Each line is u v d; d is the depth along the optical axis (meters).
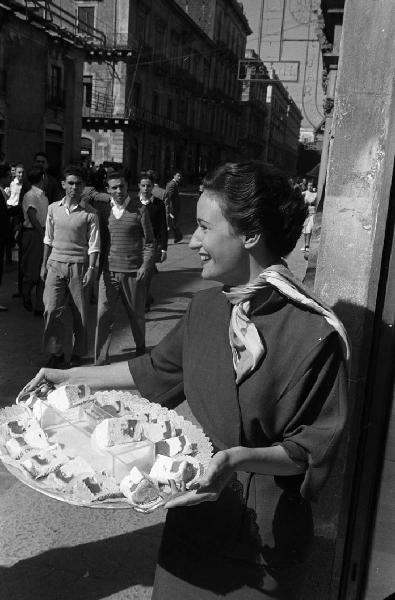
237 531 1.37
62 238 4.99
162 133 44.59
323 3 7.31
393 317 1.89
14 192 9.84
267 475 1.36
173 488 1.22
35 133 28.91
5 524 2.87
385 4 1.77
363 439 1.96
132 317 5.25
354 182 1.89
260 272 1.37
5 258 10.18
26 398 1.64
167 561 1.45
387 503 1.97
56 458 1.31
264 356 1.29
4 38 25.67
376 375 1.92
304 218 1.37
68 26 36.59
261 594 1.38
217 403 1.35
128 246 5.02
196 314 1.46
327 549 2.05
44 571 2.56
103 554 2.69
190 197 35.31
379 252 1.87
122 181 4.98
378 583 2.02
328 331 1.27
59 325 5.11
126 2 36.44
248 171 1.30
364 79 1.83
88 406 1.52
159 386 1.60
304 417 1.29
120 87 37.84
